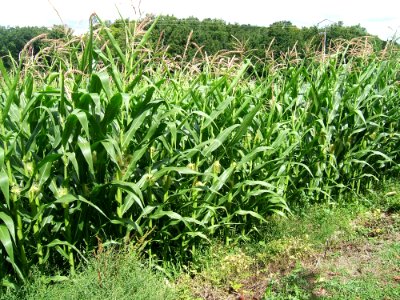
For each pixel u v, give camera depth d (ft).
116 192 11.41
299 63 20.02
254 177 15.43
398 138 20.97
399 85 22.24
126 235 11.44
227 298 12.11
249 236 15.26
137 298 9.92
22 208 10.43
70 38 12.34
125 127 11.53
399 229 16.76
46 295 9.76
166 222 12.38
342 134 18.62
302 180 17.63
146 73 15.19
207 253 13.30
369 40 21.17
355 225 17.21
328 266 13.70
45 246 10.71
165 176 12.30
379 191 20.54
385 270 13.44
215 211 13.66
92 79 10.29
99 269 10.14
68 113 10.94
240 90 16.15
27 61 11.66
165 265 12.83
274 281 12.61
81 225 11.09
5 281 10.04
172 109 11.33
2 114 9.86
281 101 17.24
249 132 15.97
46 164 10.28
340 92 19.21
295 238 14.84
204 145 12.88
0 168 9.13
